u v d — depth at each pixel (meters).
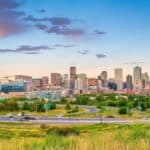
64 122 163.62
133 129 17.47
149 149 12.58
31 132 83.44
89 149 12.27
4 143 13.66
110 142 13.41
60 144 13.45
